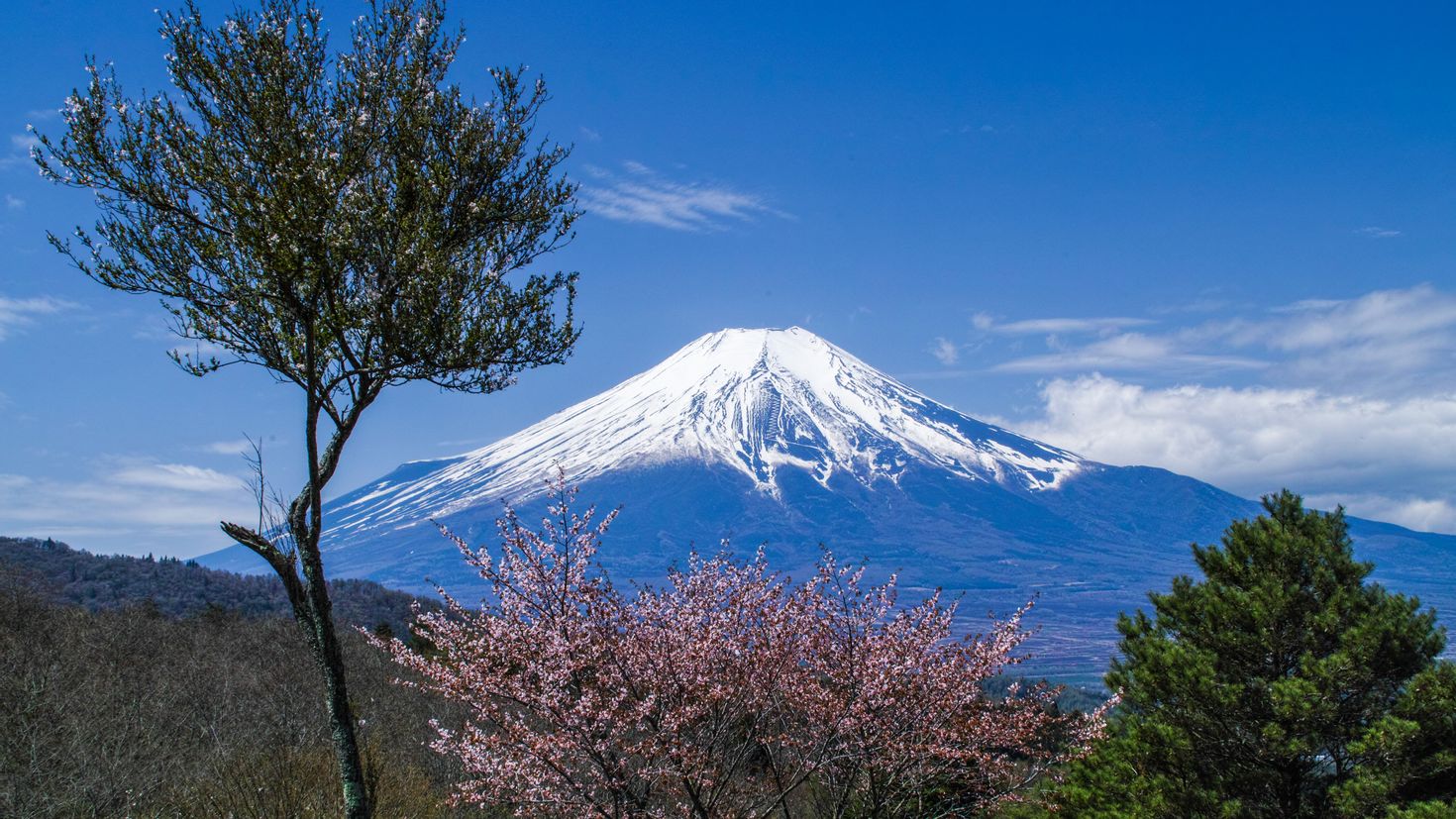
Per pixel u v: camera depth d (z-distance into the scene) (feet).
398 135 28.66
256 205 25.66
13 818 36.27
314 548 26.11
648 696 31.53
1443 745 35.12
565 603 32.24
